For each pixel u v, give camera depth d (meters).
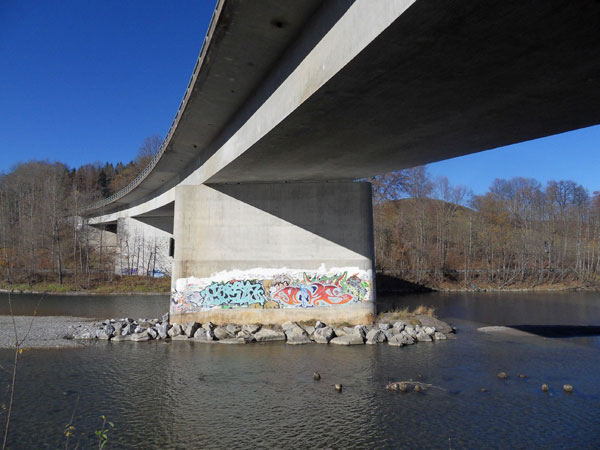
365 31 7.91
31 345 20.39
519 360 18.14
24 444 10.30
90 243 65.00
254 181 23.77
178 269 23.38
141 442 10.55
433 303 40.72
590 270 61.41
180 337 22.06
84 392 14.02
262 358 18.28
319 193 24.11
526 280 58.59
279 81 12.77
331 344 20.97
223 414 12.30
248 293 23.33
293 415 12.26
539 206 72.69
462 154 17.33
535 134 14.06
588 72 9.00
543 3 6.35
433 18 6.85
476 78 9.35
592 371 16.53
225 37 11.73
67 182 93.56
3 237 56.81
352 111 11.55
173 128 21.14
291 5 10.08
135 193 44.81
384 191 62.69
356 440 10.71
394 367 17.00
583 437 10.82
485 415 12.23
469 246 62.84
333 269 23.69
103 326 23.83
